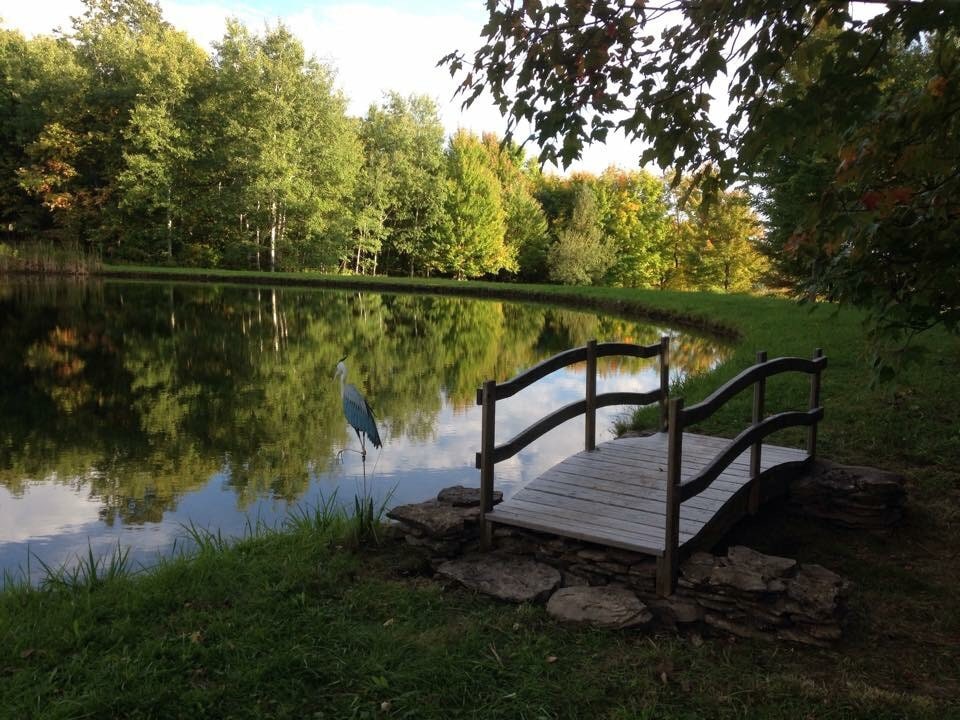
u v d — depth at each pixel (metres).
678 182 4.93
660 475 6.28
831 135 4.14
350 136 56.03
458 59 5.30
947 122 3.79
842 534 5.95
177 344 19.81
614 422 11.52
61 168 52.69
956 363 10.72
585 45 4.83
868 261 4.32
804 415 6.49
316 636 4.16
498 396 5.38
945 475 7.01
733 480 6.00
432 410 12.45
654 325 27.05
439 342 21.48
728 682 3.80
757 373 5.60
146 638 4.13
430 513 5.50
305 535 5.79
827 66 3.78
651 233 66.88
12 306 29.02
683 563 4.71
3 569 6.00
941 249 4.05
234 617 4.34
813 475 6.41
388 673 3.80
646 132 4.95
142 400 12.78
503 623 4.36
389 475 8.61
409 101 61.69
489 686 3.73
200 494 7.92
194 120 53.88
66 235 53.72
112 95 53.06
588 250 60.34
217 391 13.65
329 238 55.31
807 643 4.20
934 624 4.54
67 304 30.30
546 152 5.24
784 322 19.66
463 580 4.86
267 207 52.44
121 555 6.29
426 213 61.41
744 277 54.06
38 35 60.88
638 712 3.53
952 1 3.29
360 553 5.44
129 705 3.49
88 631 4.16
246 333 22.44
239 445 9.93
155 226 53.56
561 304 37.59
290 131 50.69
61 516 7.26
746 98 4.48
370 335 22.83
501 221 63.78
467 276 64.31
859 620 4.55
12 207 55.59
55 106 52.34
